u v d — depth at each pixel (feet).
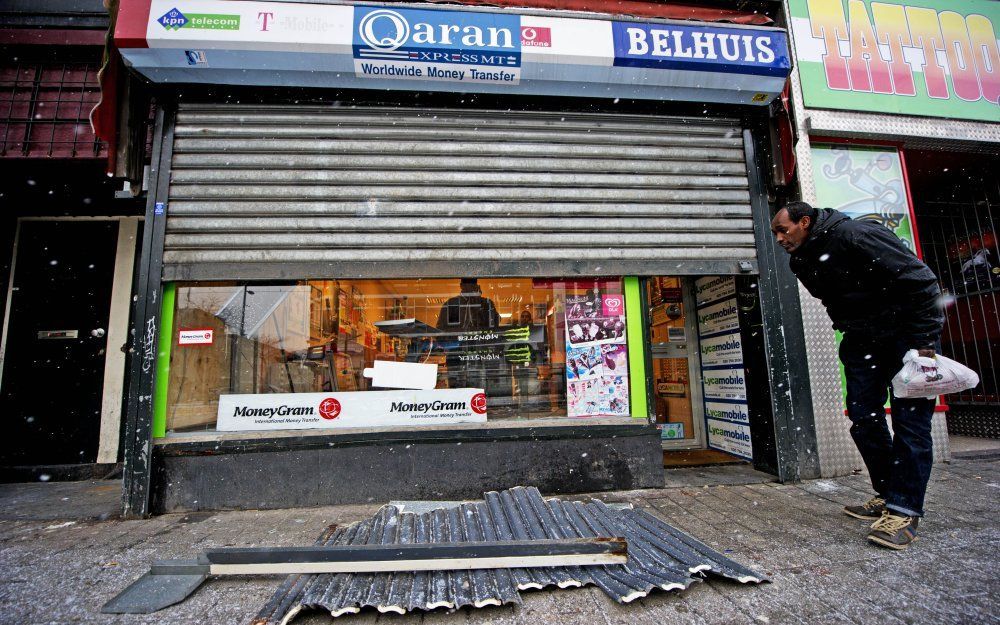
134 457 10.36
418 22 11.19
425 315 12.06
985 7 16.15
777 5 13.53
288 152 11.77
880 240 7.99
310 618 5.94
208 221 11.33
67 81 14.03
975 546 7.64
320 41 10.86
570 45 11.66
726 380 14.58
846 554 7.47
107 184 14.61
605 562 6.95
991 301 17.47
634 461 11.69
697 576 6.73
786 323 12.74
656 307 16.96
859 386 8.97
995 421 17.02
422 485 11.07
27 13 13.83
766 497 10.77
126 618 5.93
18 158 13.47
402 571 6.86
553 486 11.36
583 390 12.12
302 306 11.73
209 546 8.36
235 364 11.30
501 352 12.09
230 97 11.76
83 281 15.60
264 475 10.77
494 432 11.43
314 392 11.42
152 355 10.75
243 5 10.77
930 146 15.37
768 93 12.80
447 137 12.30
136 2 10.58
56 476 14.35
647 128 13.04
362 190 11.82
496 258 12.01
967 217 18.30
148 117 11.91
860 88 14.64
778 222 9.07
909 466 7.95
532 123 12.64
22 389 14.84
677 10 12.79
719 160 13.24
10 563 7.66
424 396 11.71
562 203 12.44
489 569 6.94
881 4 15.26
